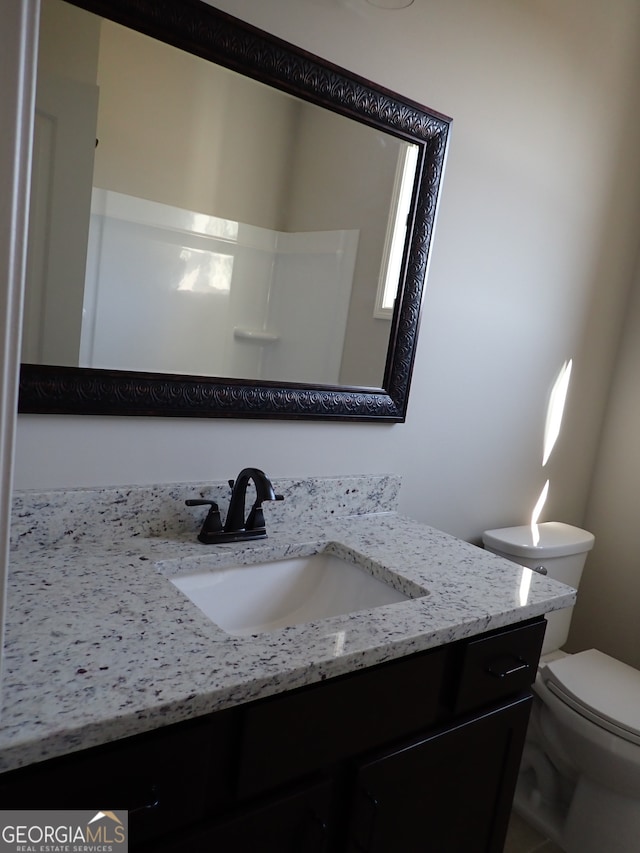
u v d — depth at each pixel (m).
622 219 2.24
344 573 1.40
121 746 0.77
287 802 0.94
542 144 1.90
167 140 1.23
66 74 1.10
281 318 1.44
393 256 1.58
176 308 1.30
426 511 1.90
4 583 0.60
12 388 0.56
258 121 1.32
